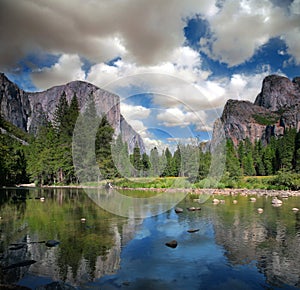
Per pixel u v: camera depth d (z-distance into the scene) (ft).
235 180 93.76
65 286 16.11
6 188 89.71
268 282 17.20
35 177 111.34
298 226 31.27
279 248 23.50
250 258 21.24
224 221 33.78
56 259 20.38
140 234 27.22
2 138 93.66
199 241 25.27
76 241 24.85
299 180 83.05
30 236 26.37
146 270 18.65
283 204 49.98
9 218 35.22
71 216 36.04
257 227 30.78
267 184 90.94
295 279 17.61
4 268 18.56
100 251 22.24
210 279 17.43
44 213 38.70
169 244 23.95
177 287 16.31
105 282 16.80
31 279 16.94
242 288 16.38
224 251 22.71
